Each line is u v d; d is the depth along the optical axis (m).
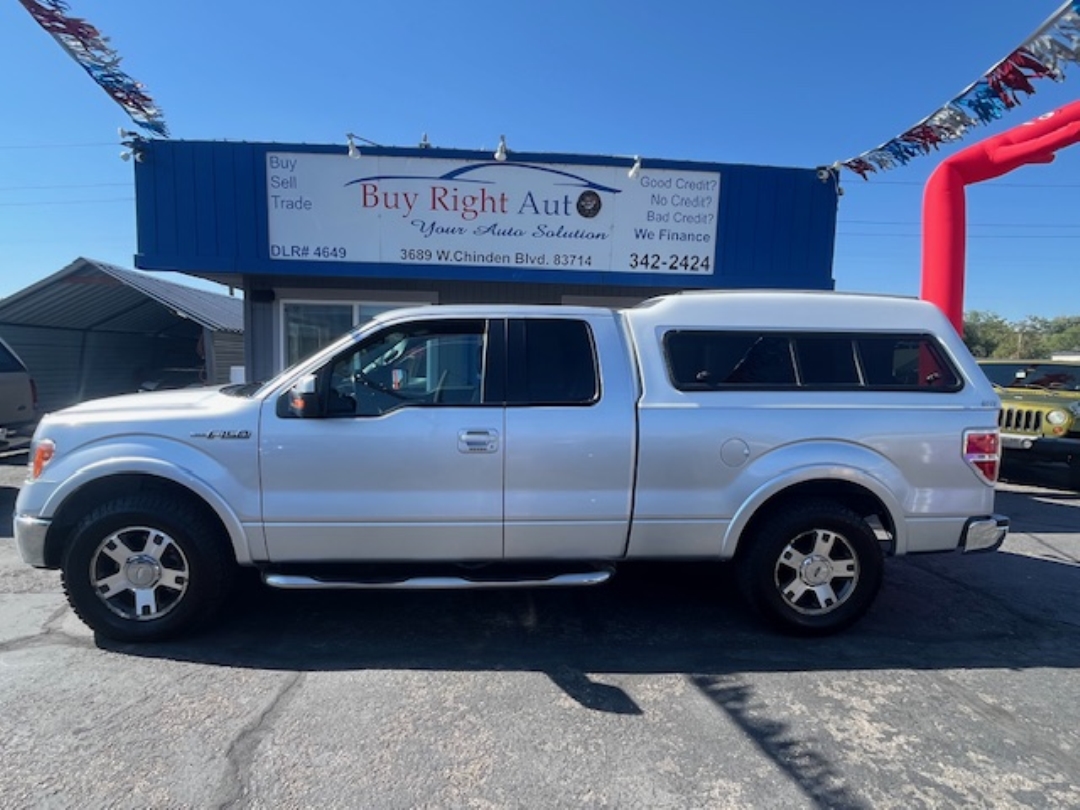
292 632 3.95
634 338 3.99
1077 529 6.79
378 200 8.09
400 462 3.70
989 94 5.72
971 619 4.36
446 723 3.02
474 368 3.86
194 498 3.77
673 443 3.81
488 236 8.25
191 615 3.73
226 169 7.92
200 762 2.69
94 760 2.69
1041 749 2.91
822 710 3.19
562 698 3.25
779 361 4.02
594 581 3.80
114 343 17.02
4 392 8.20
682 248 8.48
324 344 9.25
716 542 3.90
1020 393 9.69
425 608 4.36
